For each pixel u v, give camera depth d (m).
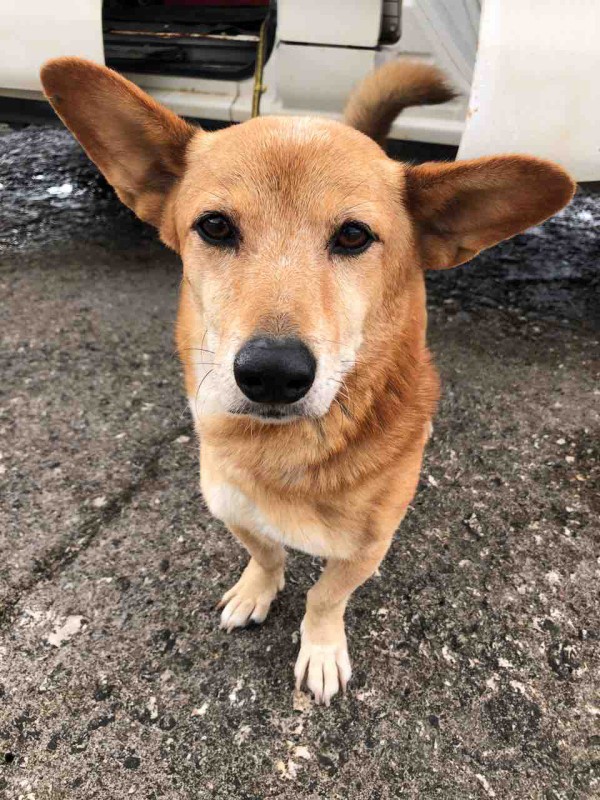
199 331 0.31
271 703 0.33
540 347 0.62
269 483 0.31
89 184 0.96
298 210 0.28
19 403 0.52
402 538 0.43
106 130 0.32
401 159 0.57
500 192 0.30
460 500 0.46
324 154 0.28
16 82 0.54
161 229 0.35
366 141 0.31
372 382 0.30
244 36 0.60
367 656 0.35
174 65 0.59
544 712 0.33
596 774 0.30
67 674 0.34
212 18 0.72
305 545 0.32
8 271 0.71
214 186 0.28
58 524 0.42
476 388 0.57
